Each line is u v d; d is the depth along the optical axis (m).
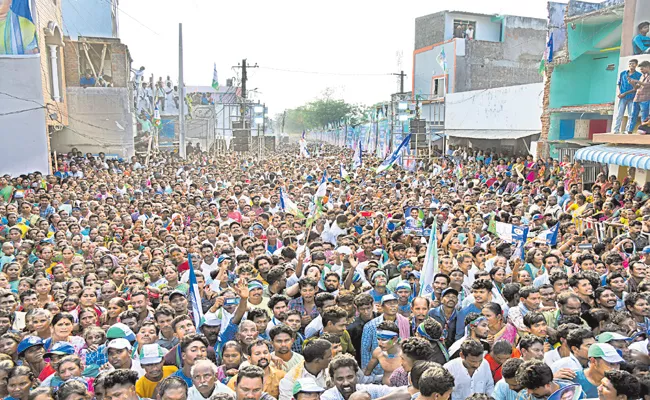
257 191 19.20
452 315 7.48
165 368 5.89
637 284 8.61
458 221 12.57
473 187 20.95
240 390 4.90
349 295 7.25
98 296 8.40
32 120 22.86
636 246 10.85
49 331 7.00
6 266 9.34
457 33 45.47
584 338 5.67
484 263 9.66
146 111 43.22
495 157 30.48
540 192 19.25
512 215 13.80
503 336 6.43
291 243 10.95
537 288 7.40
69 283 8.55
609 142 19.55
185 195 18.25
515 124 30.09
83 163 25.03
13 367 5.35
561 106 26.20
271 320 7.17
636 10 18.64
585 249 10.71
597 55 25.64
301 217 13.72
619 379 4.61
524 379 4.83
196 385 5.05
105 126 32.09
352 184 20.50
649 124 18.34
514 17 44.38
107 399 5.01
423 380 4.61
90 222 13.20
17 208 14.08
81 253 11.24
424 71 46.22
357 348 6.97
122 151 32.41
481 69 43.34
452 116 36.59
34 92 22.75
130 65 36.38
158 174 23.80
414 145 37.91
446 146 38.50
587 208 15.30
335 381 5.06
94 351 6.48
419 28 47.69
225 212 14.87
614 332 6.03
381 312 7.38
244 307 6.95
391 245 10.42
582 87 26.28
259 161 37.00
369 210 14.85
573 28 24.42
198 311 7.40
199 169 27.47
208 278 9.83
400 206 15.41
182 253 10.12
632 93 18.80
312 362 5.69
